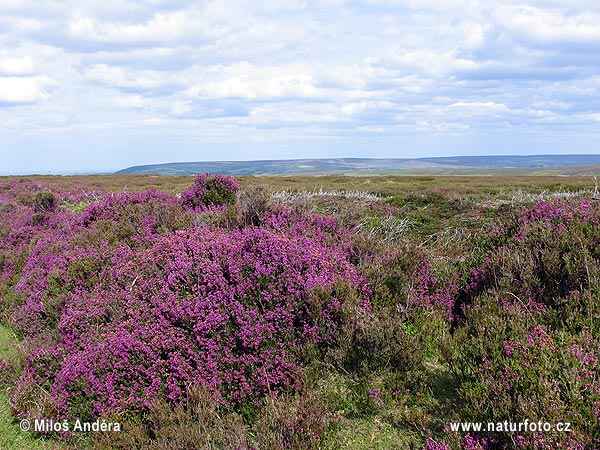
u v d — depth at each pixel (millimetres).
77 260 8219
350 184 35906
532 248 6227
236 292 5629
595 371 3797
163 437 4121
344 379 4996
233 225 8617
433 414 4355
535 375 3797
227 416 4371
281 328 5344
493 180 51344
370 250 7477
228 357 5004
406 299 6379
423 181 45750
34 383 5609
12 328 7816
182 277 6203
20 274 10078
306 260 6168
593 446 3135
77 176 62156
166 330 5355
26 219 14156
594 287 5066
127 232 9461
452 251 8633
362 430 4246
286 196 12852
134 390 4855
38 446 4719
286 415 4141
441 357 5141
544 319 4984
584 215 6434
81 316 6469
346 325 5336
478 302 5672
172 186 32781
